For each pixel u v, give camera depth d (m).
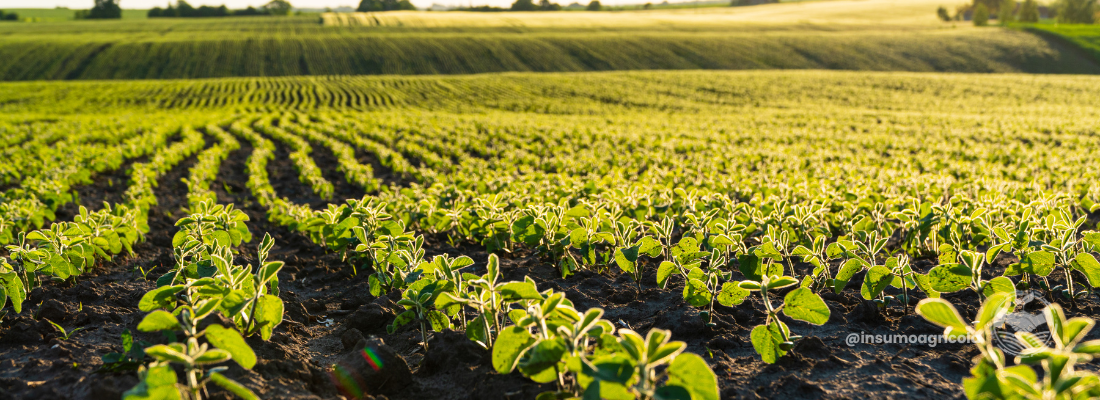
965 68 68.12
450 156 19.02
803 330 3.83
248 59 80.44
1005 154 16.92
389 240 4.59
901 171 12.88
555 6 186.88
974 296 4.27
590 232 4.71
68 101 47.59
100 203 10.95
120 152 16.12
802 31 100.31
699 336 3.74
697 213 6.30
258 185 11.31
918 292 4.41
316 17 135.88
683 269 4.07
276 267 2.99
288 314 4.41
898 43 80.69
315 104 47.19
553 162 15.59
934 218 4.99
